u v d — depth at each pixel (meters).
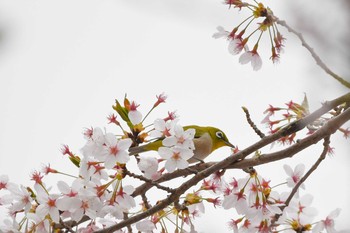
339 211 8.94
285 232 9.15
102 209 8.09
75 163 8.56
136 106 8.58
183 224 9.05
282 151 8.45
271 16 8.48
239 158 8.30
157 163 8.49
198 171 9.05
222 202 8.78
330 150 9.02
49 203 8.03
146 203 8.70
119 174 8.16
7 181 8.60
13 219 8.48
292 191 8.69
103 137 7.94
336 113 8.91
